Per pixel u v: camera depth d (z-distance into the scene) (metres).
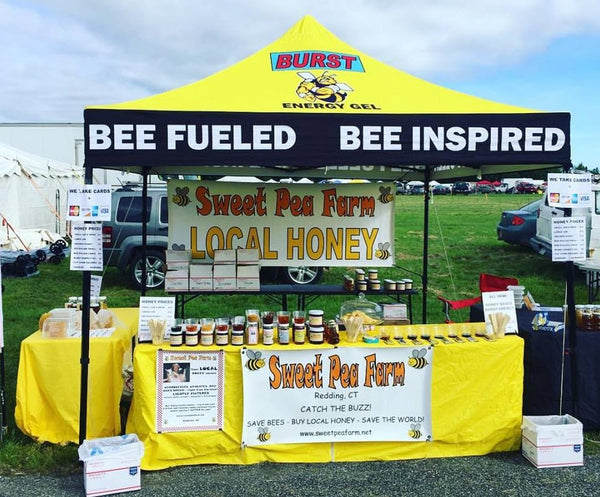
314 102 3.76
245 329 3.86
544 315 4.60
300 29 4.73
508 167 4.90
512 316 4.09
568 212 3.98
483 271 12.01
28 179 12.63
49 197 13.85
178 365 3.68
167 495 3.35
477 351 3.86
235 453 3.75
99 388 3.97
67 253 12.75
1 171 11.09
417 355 3.83
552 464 3.71
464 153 3.64
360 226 5.68
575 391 4.04
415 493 3.39
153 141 3.49
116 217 9.53
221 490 3.42
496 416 3.90
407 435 3.84
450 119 3.62
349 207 5.66
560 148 3.72
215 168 5.71
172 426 3.67
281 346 3.78
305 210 5.64
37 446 3.93
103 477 3.34
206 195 5.54
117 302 8.59
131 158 3.49
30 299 9.04
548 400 4.14
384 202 5.68
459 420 3.87
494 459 3.85
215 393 3.71
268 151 3.53
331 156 3.55
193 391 3.69
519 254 13.88
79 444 3.76
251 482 3.52
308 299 9.33
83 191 3.52
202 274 5.02
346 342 3.88
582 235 3.97
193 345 3.74
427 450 3.87
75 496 3.36
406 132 3.59
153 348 3.67
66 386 3.98
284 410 3.76
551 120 3.70
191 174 5.72
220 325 3.77
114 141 3.48
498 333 3.97
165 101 3.71
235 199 5.57
